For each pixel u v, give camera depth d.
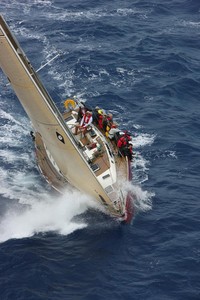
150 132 70.38
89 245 52.50
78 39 94.25
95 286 48.16
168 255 51.56
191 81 82.50
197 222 55.84
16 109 74.81
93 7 106.38
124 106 75.88
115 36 95.19
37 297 47.03
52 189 59.22
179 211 57.22
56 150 54.75
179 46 92.75
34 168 63.44
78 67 84.81
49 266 50.06
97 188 54.12
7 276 49.09
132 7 106.50
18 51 48.97
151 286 48.22
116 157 61.03
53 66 85.75
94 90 79.44
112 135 63.06
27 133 70.06
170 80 82.69
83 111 63.62
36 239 53.09
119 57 88.12
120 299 46.94
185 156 66.12
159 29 98.38
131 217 55.94
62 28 97.94
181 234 54.28
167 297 47.06
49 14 103.75
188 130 71.31
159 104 76.81
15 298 46.91
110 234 53.84
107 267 50.16
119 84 81.25
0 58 49.25
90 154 59.81
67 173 56.88
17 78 49.81
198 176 63.03
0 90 78.88
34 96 50.19
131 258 51.28
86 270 49.78
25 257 50.97
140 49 90.81
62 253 51.56
